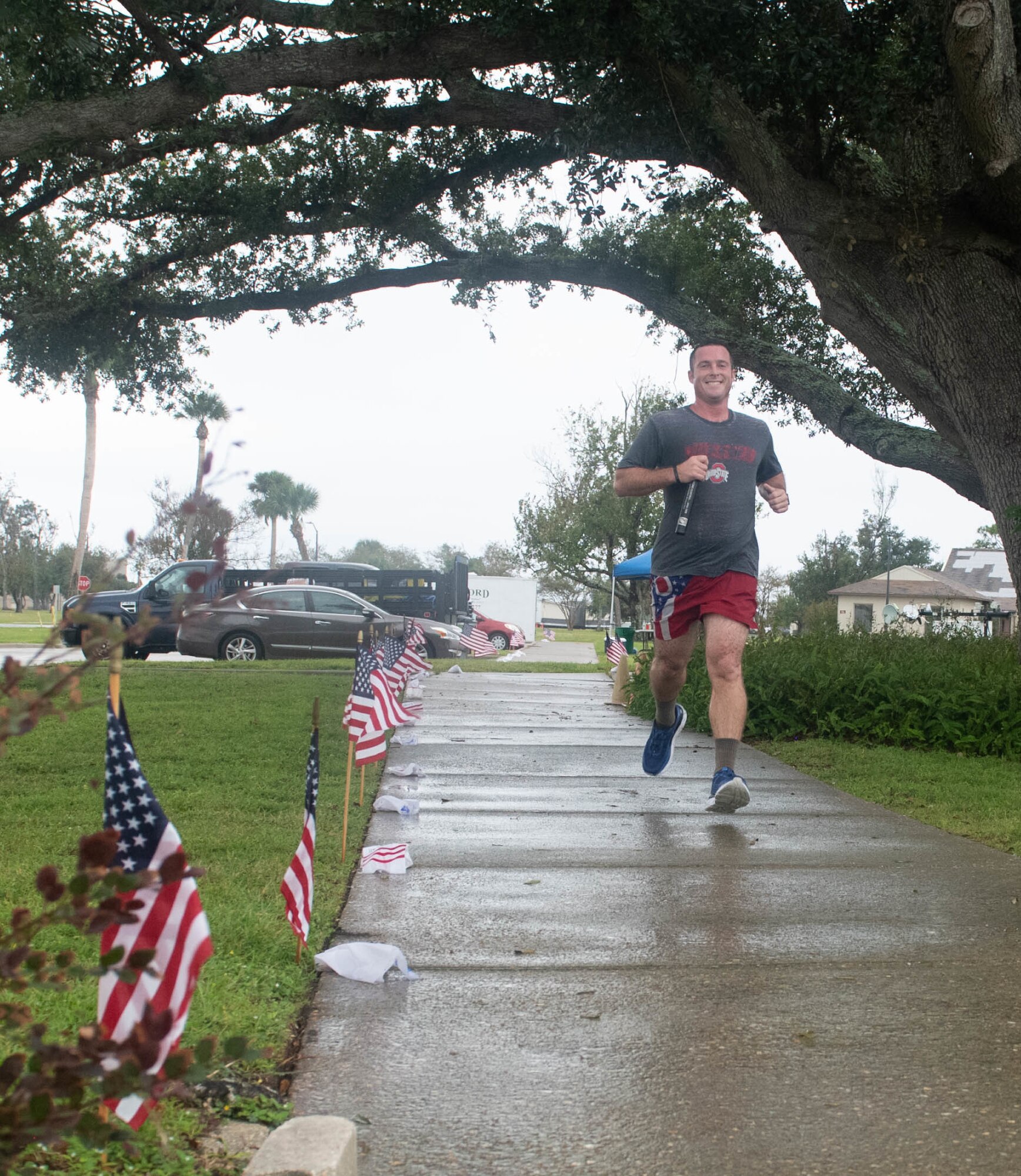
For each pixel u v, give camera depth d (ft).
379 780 24.73
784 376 47.65
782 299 57.72
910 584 206.59
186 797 21.40
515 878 16.22
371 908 14.56
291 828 18.85
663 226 53.98
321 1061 9.80
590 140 40.60
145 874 5.44
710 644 20.99
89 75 42.75
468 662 78.18
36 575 278.87
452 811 21.36
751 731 33.45
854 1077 9.58
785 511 21.93
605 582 166.81
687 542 20.85
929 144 33.86
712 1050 10.14
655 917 14.28
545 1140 8.46
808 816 21.21
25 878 14.74
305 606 77.10
